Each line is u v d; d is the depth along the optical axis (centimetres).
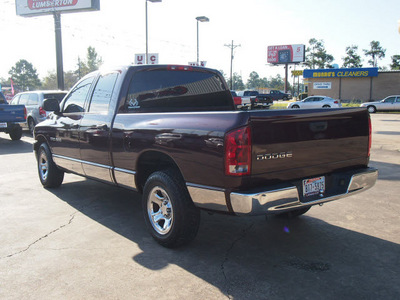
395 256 373
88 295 303
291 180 343
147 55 2112
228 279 328
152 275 335
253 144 312
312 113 348
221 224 468
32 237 425
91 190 633
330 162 369
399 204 545
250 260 365
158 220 402
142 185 438
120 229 450
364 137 399
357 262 360
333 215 499
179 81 506
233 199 316
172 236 379
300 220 480
